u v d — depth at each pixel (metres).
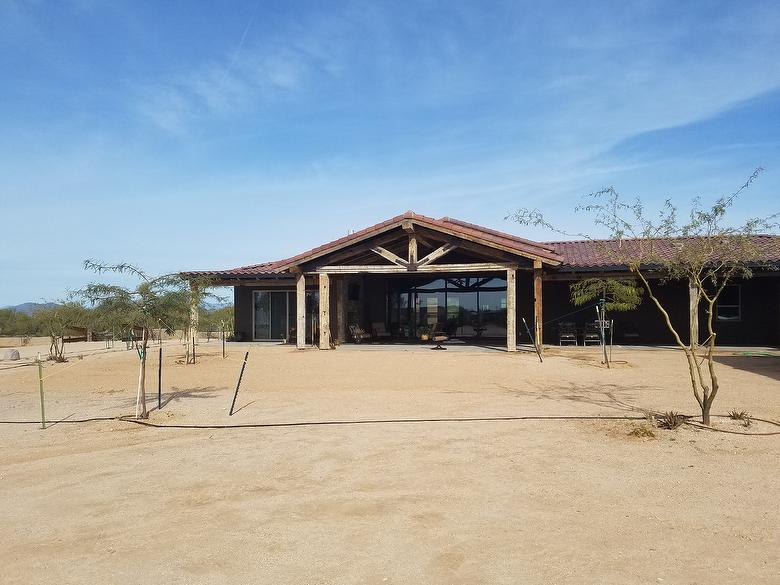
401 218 17.05
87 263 8.96
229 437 7.57
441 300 22.58
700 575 3.58
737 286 19.05
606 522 4.45
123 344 26.56
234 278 21.91
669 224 7.51
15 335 36.50
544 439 6.91
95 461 6.62
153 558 4.02
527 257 16.11
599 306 18.56
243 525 4.57
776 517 4.48
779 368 12.84
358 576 3.67
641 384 10.84
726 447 6.37
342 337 20.67
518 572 3.67
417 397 10.02
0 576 3.81
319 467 6.10
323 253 17.91
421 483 5.48
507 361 14.48
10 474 6.20
